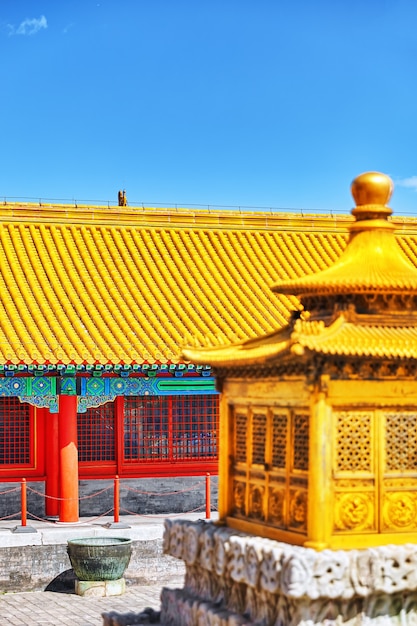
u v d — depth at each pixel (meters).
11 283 33.88
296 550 14.99
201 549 17.14
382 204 17.25
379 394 15.70
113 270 35.78
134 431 33.62
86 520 31.62
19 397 30.97
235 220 39.78
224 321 33.84
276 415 16.53
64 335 31.25
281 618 15.22
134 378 32.28
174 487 33.91
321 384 15.30
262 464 16.83
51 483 32.28
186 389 32.88
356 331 15.88
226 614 16.08
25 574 28.97
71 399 31.28
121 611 26.25
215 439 34.44
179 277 36.16
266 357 15.82
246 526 16.98
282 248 39.28
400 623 15.31
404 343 15.68
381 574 15.02
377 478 15.68
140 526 30.17
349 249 17.11
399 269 16.62
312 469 15.39
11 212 37.38
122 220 38.47
